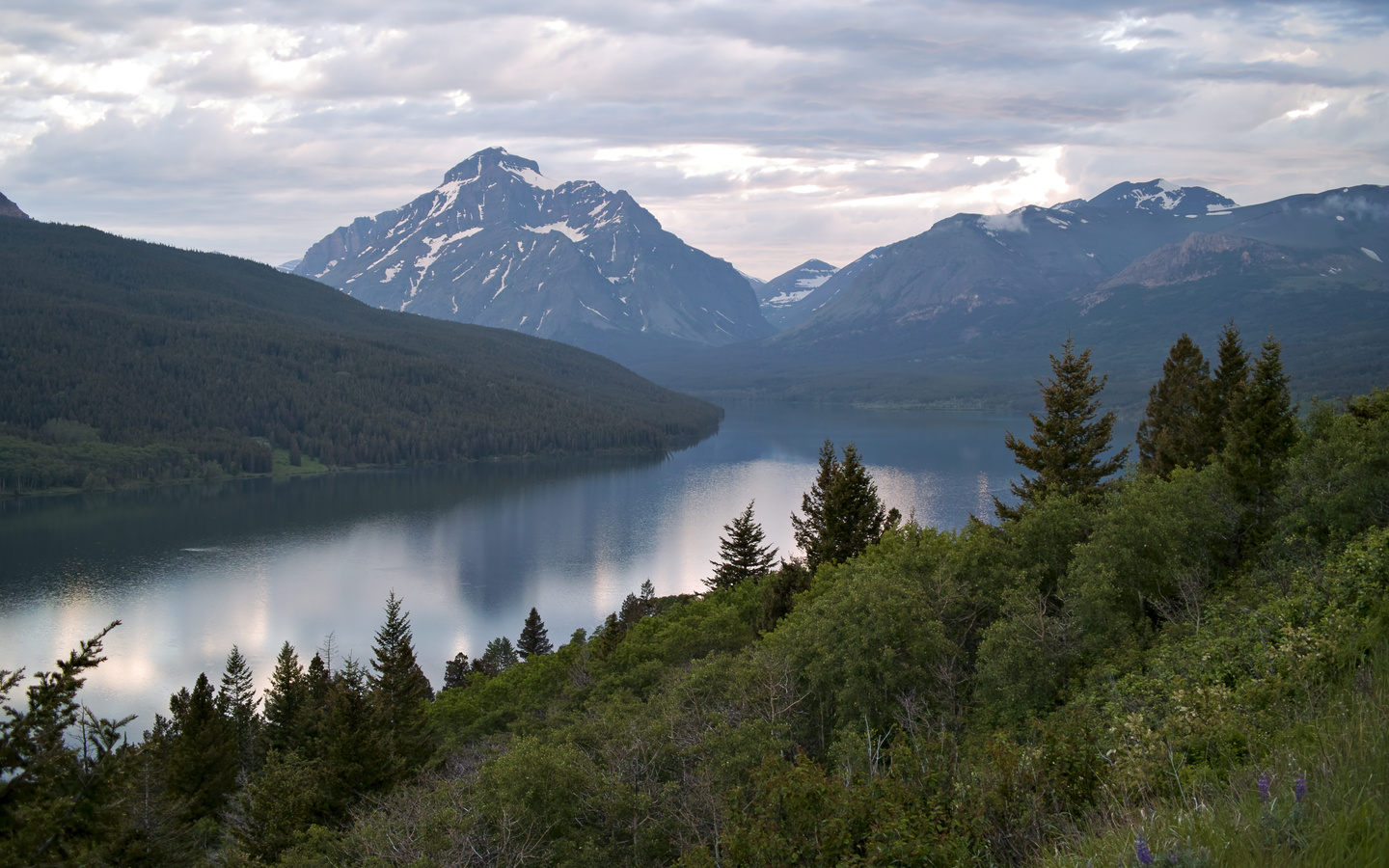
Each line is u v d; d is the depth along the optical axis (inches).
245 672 3063.5
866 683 1229.1
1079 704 832.3
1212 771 414.9
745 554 3408.0
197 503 7800.2
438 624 4419.3
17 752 640.4
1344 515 1210.6
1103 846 351.6
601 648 2763.3
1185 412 2726.4
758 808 677.3
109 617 4399.6
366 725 1640.0
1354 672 496.1
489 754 1658.5
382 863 1056.2
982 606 1480.1
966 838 487.2
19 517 6993.1
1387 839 259.0
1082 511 1566.2
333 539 6338.6
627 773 1181.1
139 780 1306.6
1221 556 1476.4
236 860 1456.7
